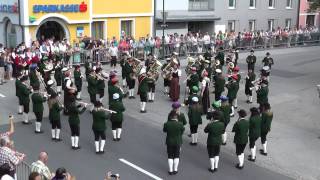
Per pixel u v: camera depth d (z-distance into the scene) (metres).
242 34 38.41
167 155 15.02
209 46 35.03
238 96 23.19
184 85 24.95
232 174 13.89
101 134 14.89
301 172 14.25
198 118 15.82
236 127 13.98
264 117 15.09
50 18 29.16
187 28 37.66
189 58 22.97
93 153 15.11
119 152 15.27
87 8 30.61
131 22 34.00
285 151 15.90
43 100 16.73
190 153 15.45
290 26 46.34
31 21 28.34
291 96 23.47
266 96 19.64
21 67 24.45
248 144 16.36
